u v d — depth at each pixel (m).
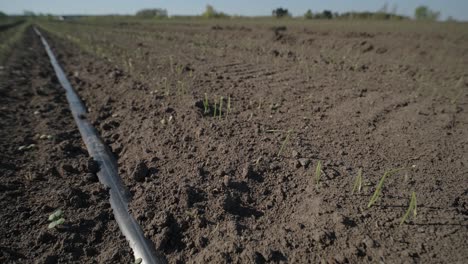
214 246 1.92
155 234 2.09
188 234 2.08
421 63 6.65
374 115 3.64
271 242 1.92
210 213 2.19
